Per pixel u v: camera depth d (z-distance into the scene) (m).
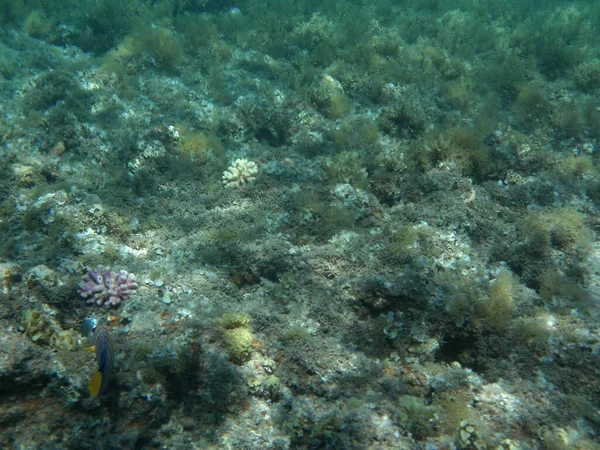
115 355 1.08
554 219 1.60
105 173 1.94
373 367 1.16
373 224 1.61
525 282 1.50
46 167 1.90
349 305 1.30
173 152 1.97
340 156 1.86
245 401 1.12
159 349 1.09
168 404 1.08
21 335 1.03
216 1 3.99
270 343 1.21
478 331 1.23
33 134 2.08
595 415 1.03
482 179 1.88
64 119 2.12
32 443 0.97
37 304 1.13
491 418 1.05
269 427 1.08
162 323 1.19
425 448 0.99
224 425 1.08
